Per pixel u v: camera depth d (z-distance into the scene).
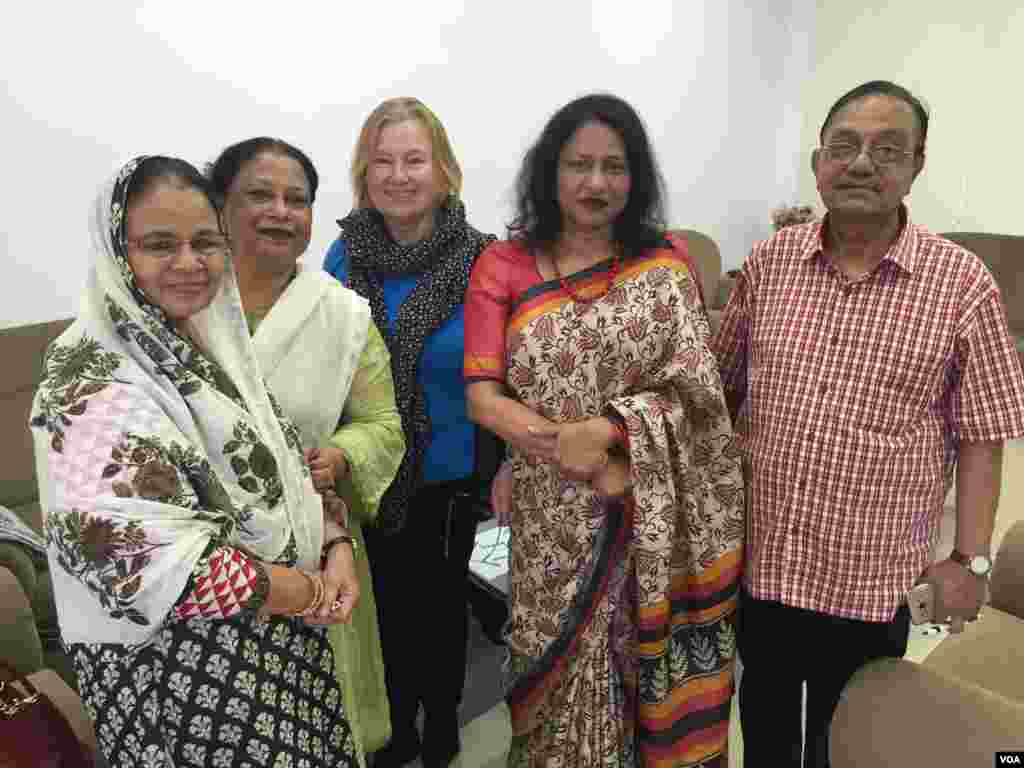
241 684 0.98
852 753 1.14
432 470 1.68
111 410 0.88
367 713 1.50
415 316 1.59
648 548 1.27
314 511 1.12
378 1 2.95
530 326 1.28
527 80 3.58
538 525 1.38
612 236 1.31
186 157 2.58
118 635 0.92
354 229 1.68
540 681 1.42
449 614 1.78
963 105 4.55
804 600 1.31
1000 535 2.94
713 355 1.34
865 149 1.15
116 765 0.98
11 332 2.21
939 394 1.22
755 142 5.11
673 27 4.27
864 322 1.21
